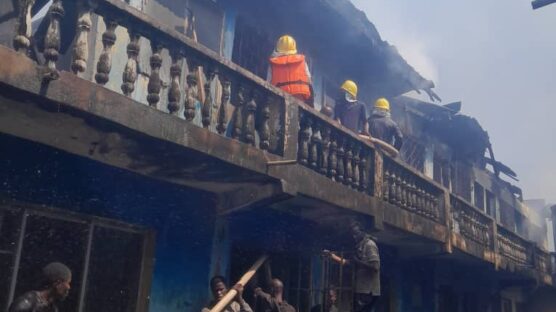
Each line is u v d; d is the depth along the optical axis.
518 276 16.25
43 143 5.55
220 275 7.46
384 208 8.40
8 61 4.05
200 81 6.90
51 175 5.65
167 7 7.58
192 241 7.12
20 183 5.39
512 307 19.50
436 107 14.66
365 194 8.02
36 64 4.23
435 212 10.46
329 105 11.54
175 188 6.93
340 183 7.52
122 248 6.41
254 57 9.35
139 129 4.95
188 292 6.98
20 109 4.58
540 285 18.31
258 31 9.48
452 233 10.85
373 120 9.59
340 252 7.69
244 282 6.50
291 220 8.63
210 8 8.39
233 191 7.14
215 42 8.39
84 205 5.93
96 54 6.18
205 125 5.65
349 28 10.56
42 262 5.59
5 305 5.26
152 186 6.67
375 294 6.98
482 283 16.64
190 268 7.05
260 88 6.29
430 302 13.35
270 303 6.87
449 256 12.28
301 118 6.95
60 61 5.79
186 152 5.55
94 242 6.09
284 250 8.52
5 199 5.27
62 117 4.73
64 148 5.68
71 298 5.81
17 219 5.43
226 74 5.87
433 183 10.36
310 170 6.91
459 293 15.09
